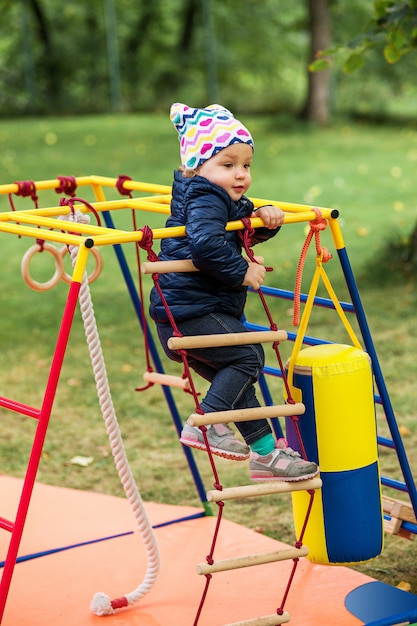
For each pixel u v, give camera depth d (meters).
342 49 8.00
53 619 4.38
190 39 34.25
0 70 32.09
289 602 4.48
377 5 7.73
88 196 15.84
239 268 3.71
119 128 24.95
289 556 3.85
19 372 8.77
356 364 4.16
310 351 4.32
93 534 5.32
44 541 5.22
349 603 4.45
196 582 4.72
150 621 4.35
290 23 35.62
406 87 29.42
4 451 7.00
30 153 20.48
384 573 5.12
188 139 3.89
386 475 6.33
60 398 8.09
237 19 34.62
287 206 4.34
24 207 15.27
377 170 18.16
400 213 14.30
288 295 4.69
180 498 6.12
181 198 3.96
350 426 4.15
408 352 8.67
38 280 11.97
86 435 7.29
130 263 12.55
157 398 8.01
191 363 4.14
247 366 3.90
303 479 3.88
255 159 20.03
